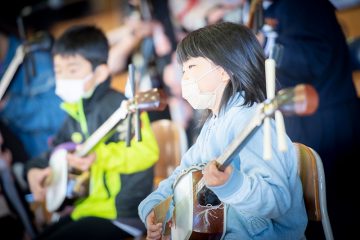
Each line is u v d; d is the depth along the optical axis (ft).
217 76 11.27
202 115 12.66
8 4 28.91
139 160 16.97
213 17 26.71
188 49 11.37
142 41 28.32
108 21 33.47
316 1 19.12
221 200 10.27
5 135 24.93
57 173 18.30
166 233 11.96
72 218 17.67
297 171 11.28
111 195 17.22
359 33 25.66
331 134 18.80
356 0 25.64
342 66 19.25
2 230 22.35
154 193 12.96
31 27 31.14
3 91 24.82
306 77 18.56
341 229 19.52
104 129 15.69
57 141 19.40
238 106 11.15
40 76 24.98
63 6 32.91
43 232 17.74
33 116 25.17
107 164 17.10
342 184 19.36
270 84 9.37
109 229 16.72
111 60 28.55
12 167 23.73
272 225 11.09
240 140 9.33
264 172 10.23
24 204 22.75
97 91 17.93
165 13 28.17
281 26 18.85
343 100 18.94
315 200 11.78
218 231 11.09
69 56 17.67
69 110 18.29
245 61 11.19
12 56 25.95
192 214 11.17
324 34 18.86
